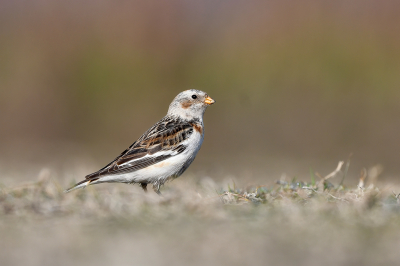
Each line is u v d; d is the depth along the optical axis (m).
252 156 19.89
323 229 6.69
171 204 8.31
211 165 17.47
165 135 10.18
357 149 20.62
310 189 9.32
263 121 21.94
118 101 23.22
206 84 22.95
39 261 5.53
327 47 22.19
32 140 22.34
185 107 10.88
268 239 6.27
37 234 6.68
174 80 23.28
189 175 13.51
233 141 21.67
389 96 21.33
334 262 5.43
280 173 15.51
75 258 5.61
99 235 6.55
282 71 22.34
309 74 22.08
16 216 7.75
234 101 22.45
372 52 21.86
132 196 9.25
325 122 21.50
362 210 7.57
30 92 23.19
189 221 7.25
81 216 7.65
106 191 10.05
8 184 11.52
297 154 20.59
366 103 21.44
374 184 10.58
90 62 23.50
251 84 22.47
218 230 6.71
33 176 13.93
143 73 23.41
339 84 21.81
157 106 23.00
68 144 21.88
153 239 6.34
